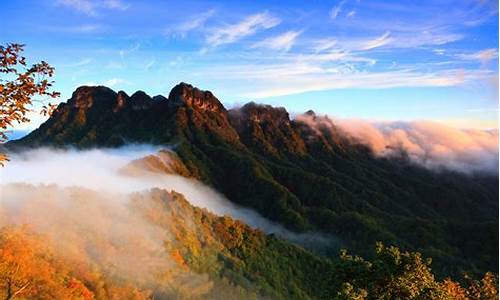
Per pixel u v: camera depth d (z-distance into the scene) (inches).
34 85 526.3
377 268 1055.6
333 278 1125.7
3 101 511.8
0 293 893.2
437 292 1022.4
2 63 512.1
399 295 1034.7
